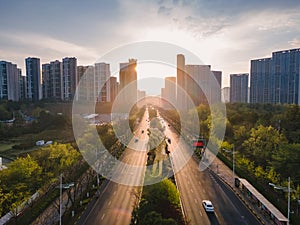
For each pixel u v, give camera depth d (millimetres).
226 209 36844
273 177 42719
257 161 54000
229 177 50312
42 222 33844
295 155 43438
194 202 39062
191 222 32875
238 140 64438
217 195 41812
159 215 25250
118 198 39594
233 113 80188
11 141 78125
